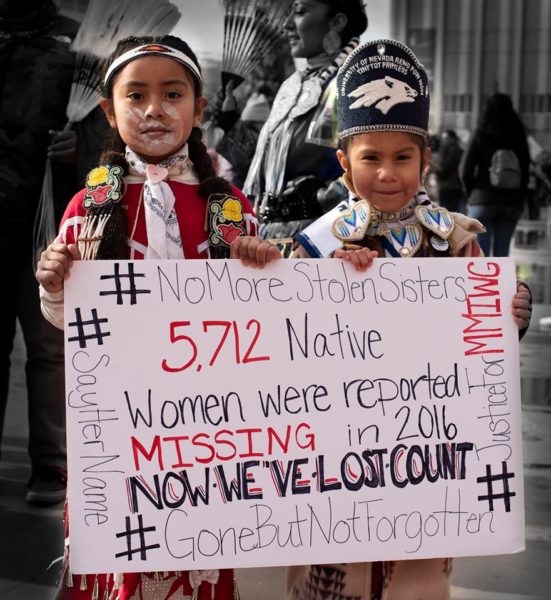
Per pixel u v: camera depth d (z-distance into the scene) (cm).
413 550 238
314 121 384
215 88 595
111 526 227
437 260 240
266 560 233
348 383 237
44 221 400
